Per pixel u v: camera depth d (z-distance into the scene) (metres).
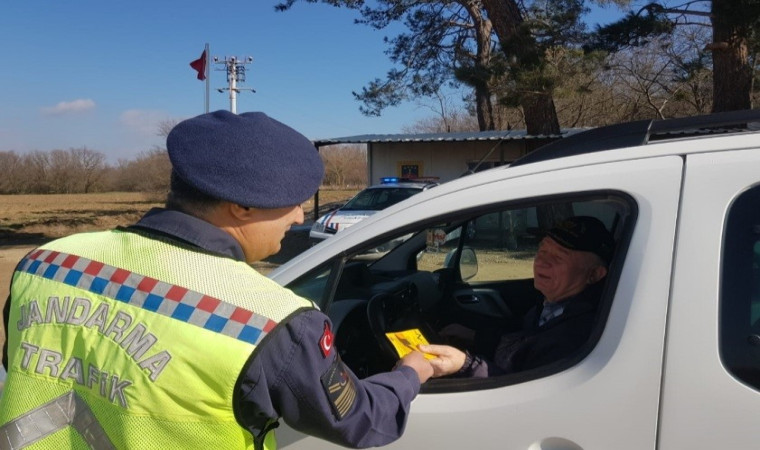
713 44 10.85
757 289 1.40
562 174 1.64
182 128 1.20
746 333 1.38
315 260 1.90
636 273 1.48
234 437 1.09
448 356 1.74
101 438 1.09
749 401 1.34
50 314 1.17
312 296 1.93
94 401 1.10
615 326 1.49
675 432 1.38
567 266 2.05
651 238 1.48
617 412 1.44
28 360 1.16
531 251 3.29
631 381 1.43
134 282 1.14
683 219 1.46
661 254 1.46
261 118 1.23
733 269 1.41
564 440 1.49
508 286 3.04
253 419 1.11
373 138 16.42
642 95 23.23
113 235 1.25
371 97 19.91
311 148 1.27
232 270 1.15
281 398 1.12
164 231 1.18
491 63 11.57
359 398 1.23
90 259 1.20
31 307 1.20
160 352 1.07
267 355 1.08
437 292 2.88
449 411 1.61
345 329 2.12
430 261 2.99
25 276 1.26
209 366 1.05
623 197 1.55
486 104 24.27
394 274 2.83
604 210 2.13
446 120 37.47
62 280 1.19
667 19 11.38
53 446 1.11
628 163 1.58
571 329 1.85
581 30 11.76
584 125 25.97
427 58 20.23
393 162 17.27
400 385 1.37
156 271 1.14
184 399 1.06
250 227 1.24
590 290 2.04
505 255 3.31
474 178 1.79
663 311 1.43
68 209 31.16
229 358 1.05
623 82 23.67
